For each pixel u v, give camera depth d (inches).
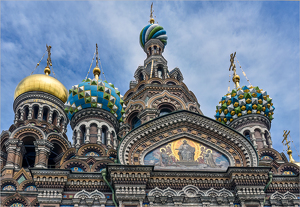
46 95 1731.1
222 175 1189.1
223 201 1141.7
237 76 1798.7
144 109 1701.5
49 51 1925.4
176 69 2058.3
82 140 1513.3
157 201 1123.3
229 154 1261.1
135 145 1249.4
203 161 1241.4
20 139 1509.6
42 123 1625.2
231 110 1643.7
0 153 1534.2
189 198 1138.0
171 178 1171.9
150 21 2277.3
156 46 2135.8
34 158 1638.8
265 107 1625.2
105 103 1568.7
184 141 1278.3
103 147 1455.5
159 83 1860.2
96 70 1708.9
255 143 1550.2
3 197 1274.6
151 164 1219.2
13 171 1413.6
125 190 1121.4
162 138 1272.1
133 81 2046.0
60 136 1604.3
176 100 1748.3
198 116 1307.8
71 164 1298.0
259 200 1145.4
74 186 1154.0
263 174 1174.3
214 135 1289.4
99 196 1138.7
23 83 1736.0
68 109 1588.3
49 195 1119.0
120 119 1614.2
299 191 1204.5
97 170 1317.7
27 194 1288.1
